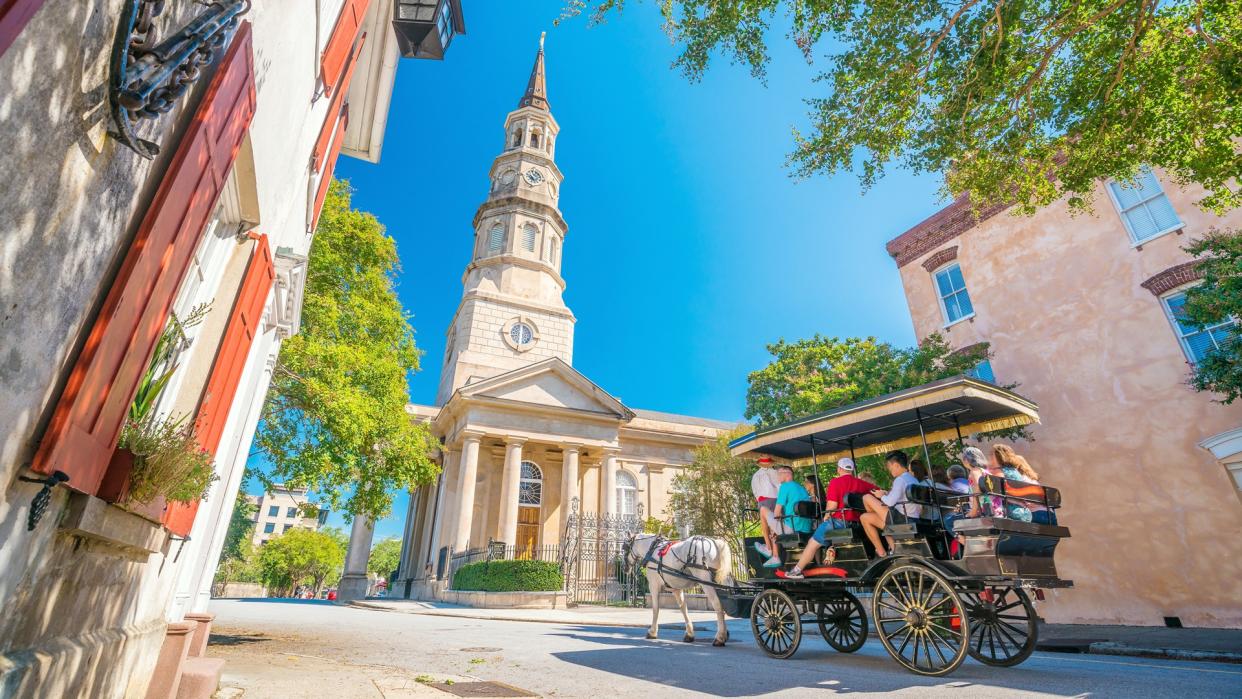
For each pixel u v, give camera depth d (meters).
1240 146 11.52
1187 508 12.27
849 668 6.47
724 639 8.86
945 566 5.93
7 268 1.59
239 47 3.04
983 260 17.31
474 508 29.05
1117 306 14.21
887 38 8.66
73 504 2.37
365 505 14.10
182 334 3.50
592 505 32.03
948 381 6.57
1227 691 4.88
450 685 5.57
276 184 5.40
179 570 4.92
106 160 2.08
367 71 10.42
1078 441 14.26
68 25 1.67
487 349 34.75
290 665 6.71
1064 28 8.43
